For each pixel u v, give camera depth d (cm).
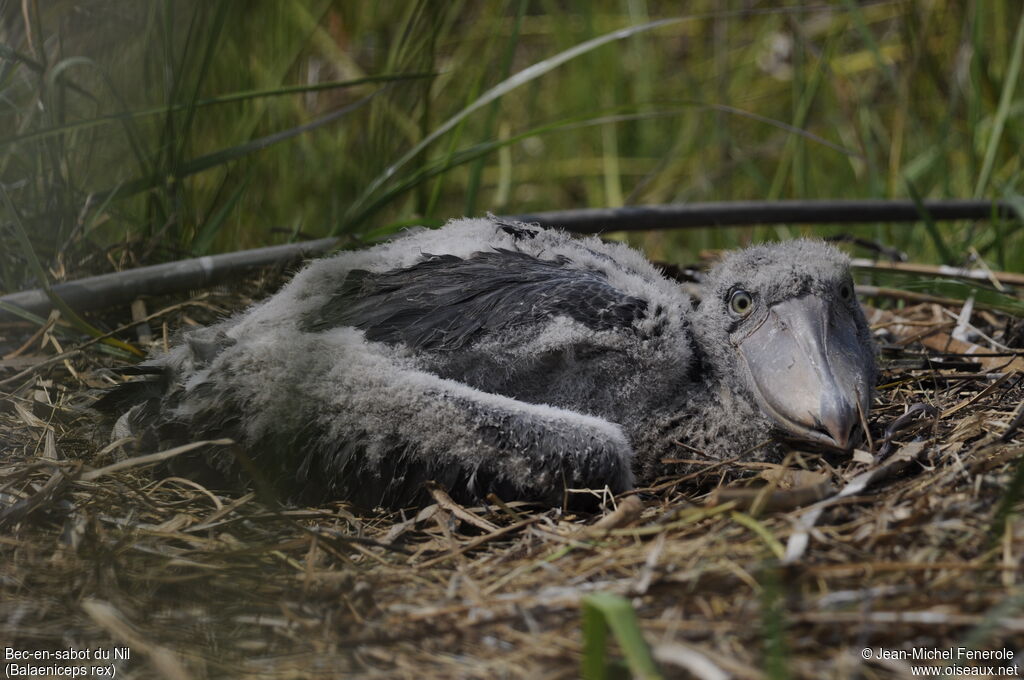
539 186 1884
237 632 634
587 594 582
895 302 1236
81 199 1162
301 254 1088
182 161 1157
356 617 638
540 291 816
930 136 1766
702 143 1864
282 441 781
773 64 2005
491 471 759
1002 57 1675
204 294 1101
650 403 839
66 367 978
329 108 1609
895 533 649
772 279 835
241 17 1373
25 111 1084
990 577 606
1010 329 1066
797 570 612
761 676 540
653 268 940
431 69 1341
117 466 756
